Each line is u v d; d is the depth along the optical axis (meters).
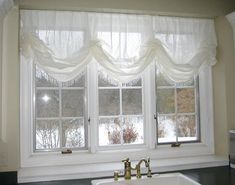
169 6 2.07
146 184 1.76
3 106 1.79
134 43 2.07
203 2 2.14
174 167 1.97
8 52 1.81
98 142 2.13
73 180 1.78
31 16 1.92
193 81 2.31
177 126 2.28
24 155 1.96
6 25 1.81
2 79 1.78
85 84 2.13
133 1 2.02
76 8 1.96
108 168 1.91
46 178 1.77
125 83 2.14
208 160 2.08
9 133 1.79
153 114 2.21
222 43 2.20
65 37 1.96
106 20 2.05
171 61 2.07
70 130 2.10
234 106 2.19
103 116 2.15
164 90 2.27
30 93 2.01
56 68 1.89
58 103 2.09
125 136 2.19
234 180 1.73
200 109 2.31
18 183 1.73
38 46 1.87
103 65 1.96
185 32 2.18
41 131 2.05
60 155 2.03
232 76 2.19
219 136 2.26
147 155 2.16
